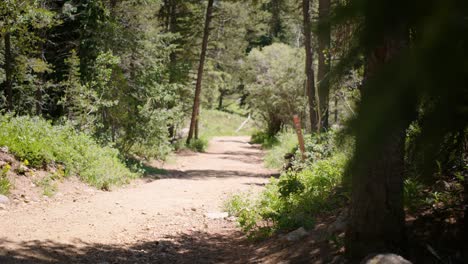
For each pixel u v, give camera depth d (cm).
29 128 1089
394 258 361
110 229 732
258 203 832
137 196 1053
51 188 946
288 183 748
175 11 2861
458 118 266
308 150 1282
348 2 230
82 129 1384
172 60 2817
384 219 402
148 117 1672
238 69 3522
